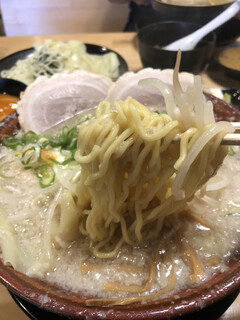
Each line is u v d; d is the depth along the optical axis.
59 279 0.15
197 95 0.13
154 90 0.26
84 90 0.27
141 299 0.14
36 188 0.20
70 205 0.16
